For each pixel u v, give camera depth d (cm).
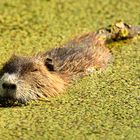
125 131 2086
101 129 2102
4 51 2794
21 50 2806
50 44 2875
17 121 2167
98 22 3164
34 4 3416
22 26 3116
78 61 2581
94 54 2656
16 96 2306
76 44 2727
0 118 2191
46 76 2391
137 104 2288
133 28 3000
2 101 2319
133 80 2492
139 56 2748
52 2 3450
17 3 3425
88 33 2895
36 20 3194
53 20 3195
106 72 2580
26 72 2353
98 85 2456
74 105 2291
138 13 3284
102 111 2236
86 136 2053
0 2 3441
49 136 2055
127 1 3462
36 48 2828
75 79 2511
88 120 2169
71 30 3056
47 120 2170
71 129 2103
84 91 2408
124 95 2362
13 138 2042
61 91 2409
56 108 2272
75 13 3294
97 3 3434
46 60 2470
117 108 2258
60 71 2506
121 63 2670
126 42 2941
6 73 2325
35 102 2325
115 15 3259
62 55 2597
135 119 2173
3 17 3231
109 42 2931
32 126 2128
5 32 3036
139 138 2036
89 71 2575
